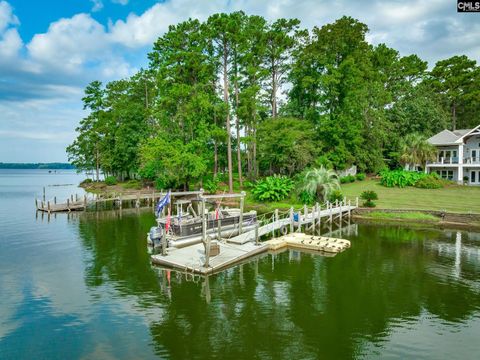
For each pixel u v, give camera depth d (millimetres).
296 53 49344
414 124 54844
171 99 43594
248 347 10367
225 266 17734
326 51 49531
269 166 53219
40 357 9969
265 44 48531
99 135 67688
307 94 53031
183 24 43938
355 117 49500
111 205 42875
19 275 16734
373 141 51062
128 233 26297
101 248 21734
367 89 51344
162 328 11547
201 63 43562
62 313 12680
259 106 44281
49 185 86188
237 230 24594
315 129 50000
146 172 49906
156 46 47344
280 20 48188
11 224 30141
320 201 34406
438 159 48625
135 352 10172
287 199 38812
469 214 27547
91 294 14398
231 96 48344
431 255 19844
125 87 64625
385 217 30297
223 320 12062
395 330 11359
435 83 66750
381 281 15773
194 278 16281
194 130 46969
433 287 15000
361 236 24875
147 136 56750
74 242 23359
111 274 16844
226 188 48156
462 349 10250
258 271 17281
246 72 46500
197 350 10227
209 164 51500
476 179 44031
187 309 12953
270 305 13258
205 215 23703
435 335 11062
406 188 42062
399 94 60344
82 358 9914
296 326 11633
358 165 50375
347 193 39844
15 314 12625
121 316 12414
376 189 42156
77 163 75000
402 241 23234
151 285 15383
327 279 16094
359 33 51125
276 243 21469
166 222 21531
